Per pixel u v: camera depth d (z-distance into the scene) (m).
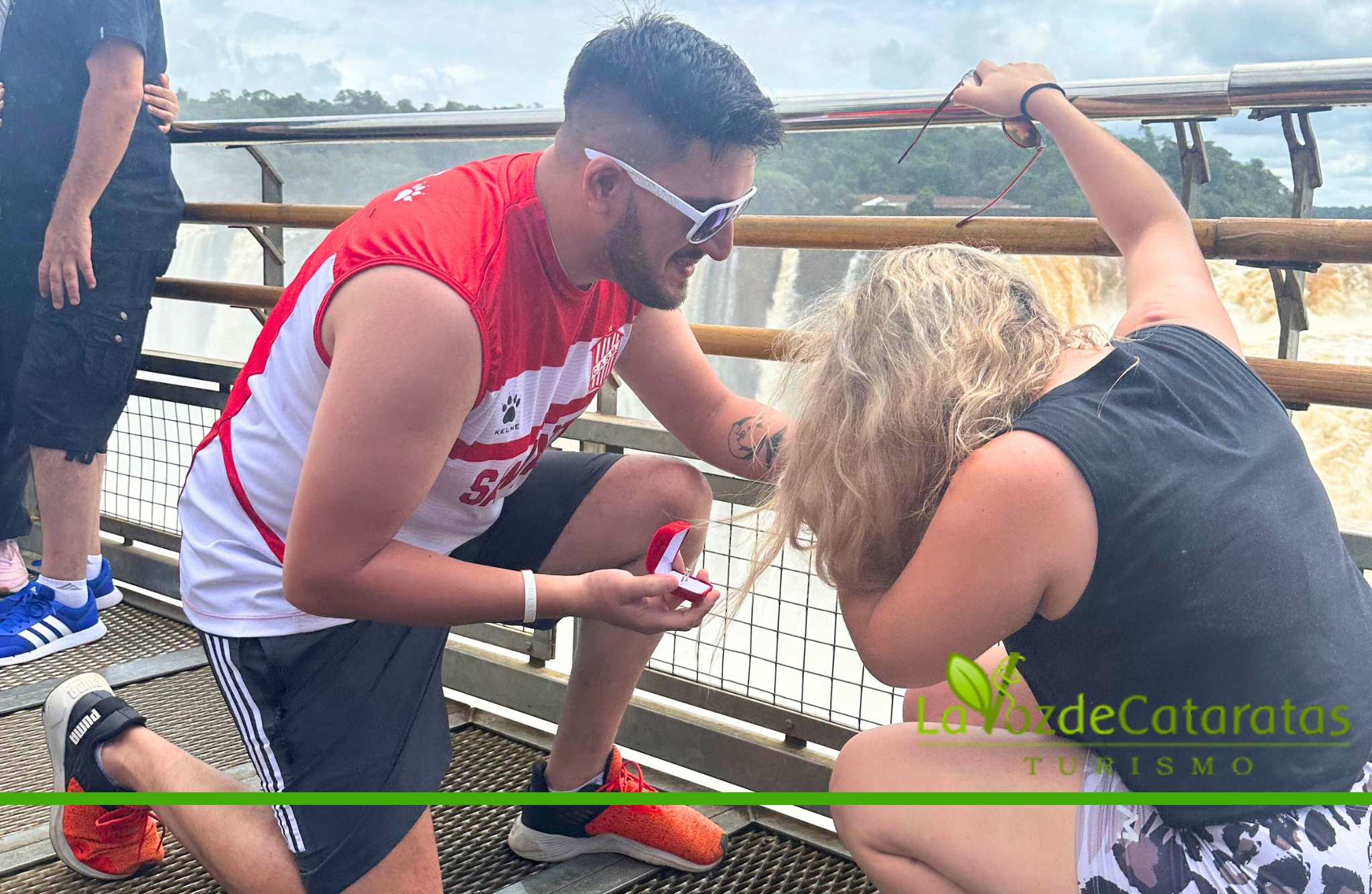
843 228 1.63
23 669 2.34
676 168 1.13
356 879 1.29
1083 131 1.33
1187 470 0.95
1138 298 1.20
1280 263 1.34
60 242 2.26
